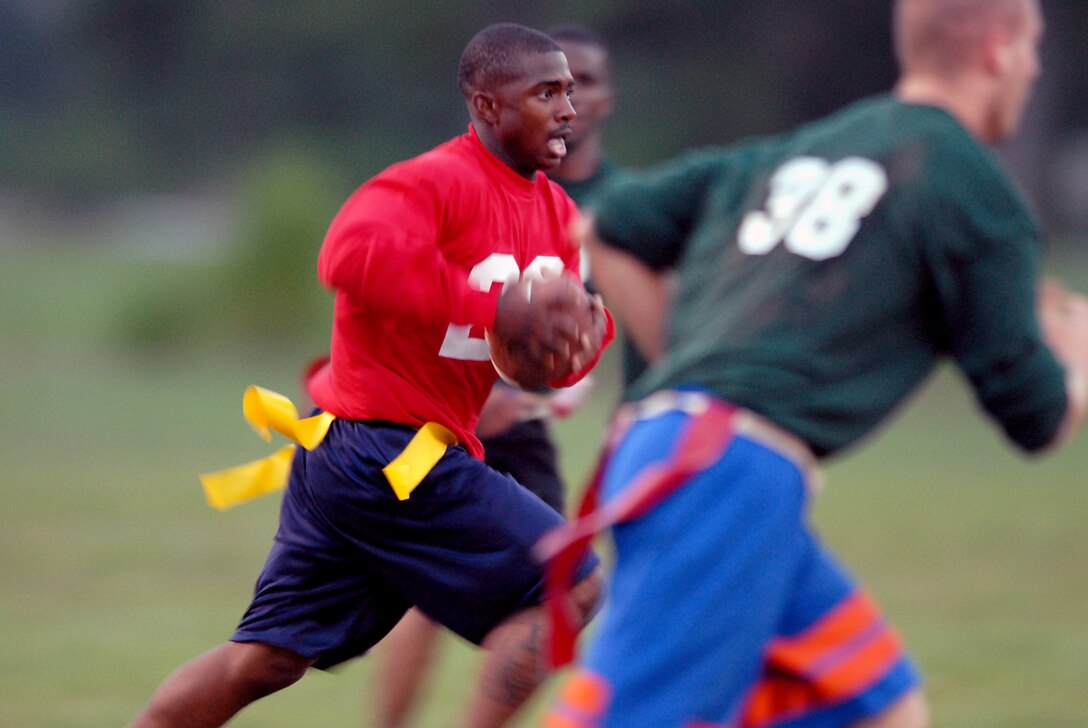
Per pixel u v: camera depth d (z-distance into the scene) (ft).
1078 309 44.55
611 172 69.67
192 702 46.75
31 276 468.34
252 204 326.44
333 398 47.47
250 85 637.30
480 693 45.78
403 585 46.75
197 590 101.96
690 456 38.04
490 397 57.72
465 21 556.51
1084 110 525.34
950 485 160.35
